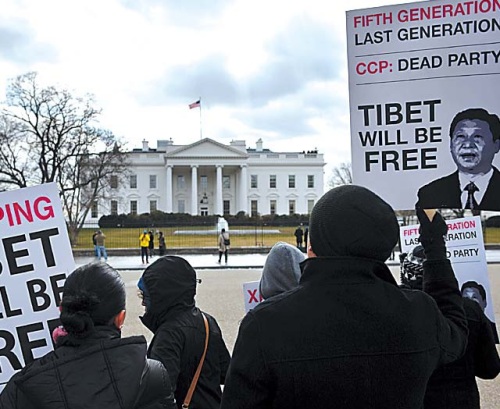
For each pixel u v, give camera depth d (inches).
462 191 129.8
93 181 1911.9
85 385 80.0
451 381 102.9
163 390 87.2
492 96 128.5
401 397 71.6
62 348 84.8
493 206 128.5
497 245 1541.6
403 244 146.3
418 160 131.3
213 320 127.1
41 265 121.6
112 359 82.6
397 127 132.3
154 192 3371.1
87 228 2393.0
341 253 74.0
